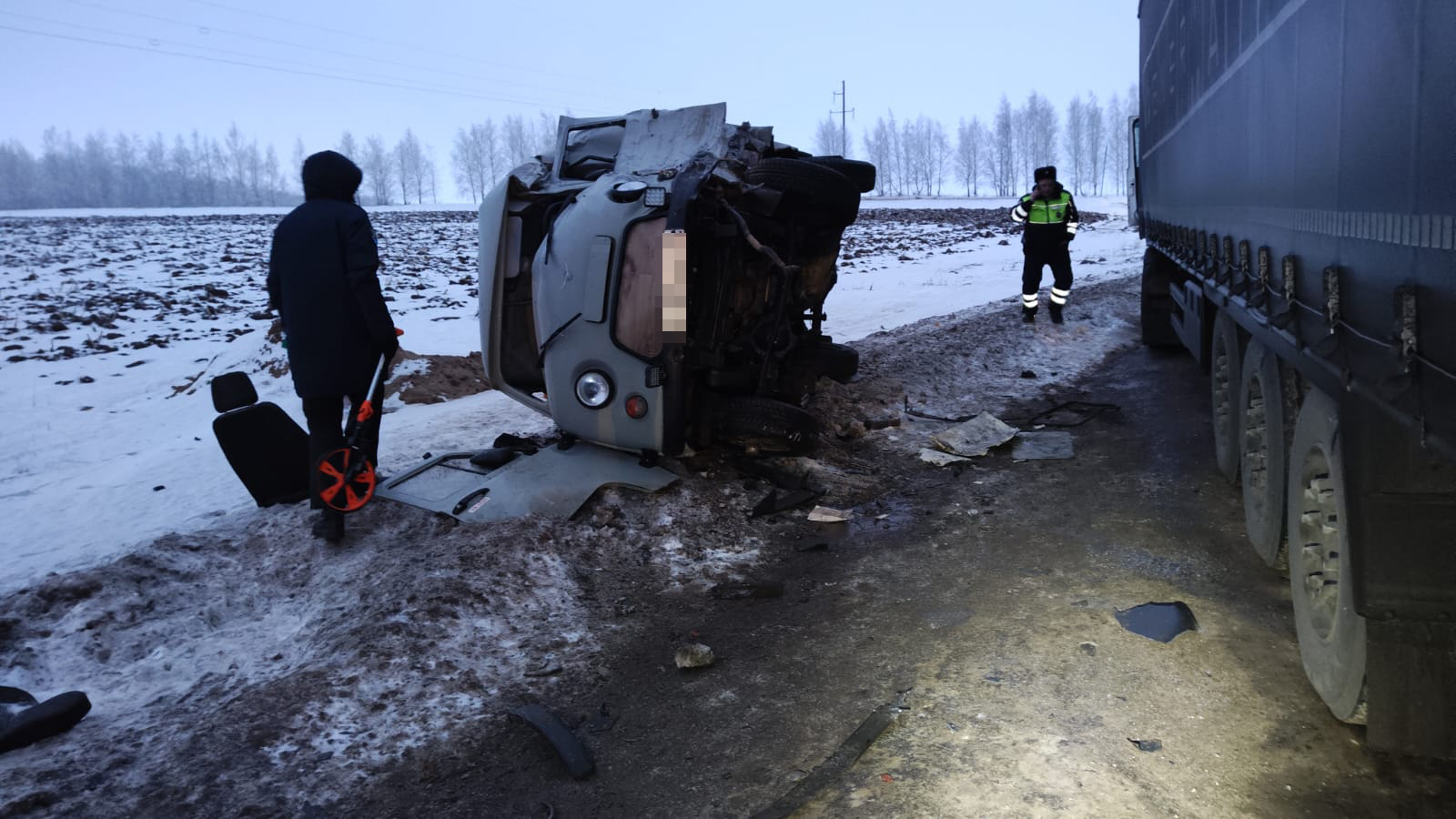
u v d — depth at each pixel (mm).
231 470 6742
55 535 5574
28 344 13641
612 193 5402
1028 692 3287
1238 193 4137
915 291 18094
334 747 3111
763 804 2785
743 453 5895
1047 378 8977
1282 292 3246
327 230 4602
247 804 2830
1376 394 2240
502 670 3648
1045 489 5629
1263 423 4125
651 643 3883
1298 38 3000
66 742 3150
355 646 3637
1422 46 1931
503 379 6008
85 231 43906
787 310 5824
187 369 11500
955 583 4316
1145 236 9758
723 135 6227
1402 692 2459
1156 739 2947
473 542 4441
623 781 2945
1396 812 2543
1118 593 4051
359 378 4738
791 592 4344
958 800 2709
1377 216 2229
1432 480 2262
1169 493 5363
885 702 3309
